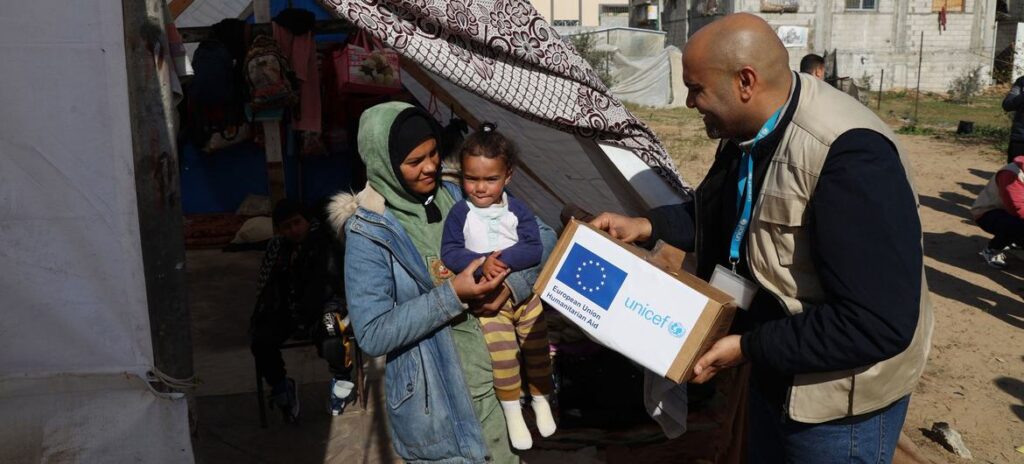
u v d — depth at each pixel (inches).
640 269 89.9
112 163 93.4
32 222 93.4
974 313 248.7
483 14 134.5
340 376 171.5
